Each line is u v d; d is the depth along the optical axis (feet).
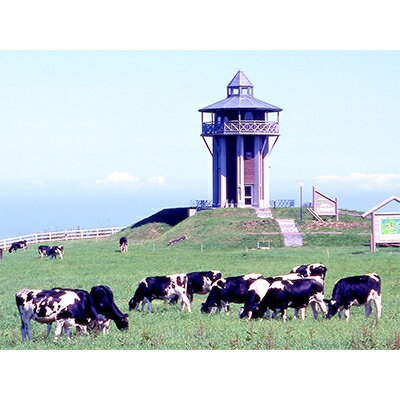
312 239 327.47
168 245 349.61
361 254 269.64
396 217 276.62
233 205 406.00
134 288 192.44
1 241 395.14
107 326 124.47
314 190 357.61
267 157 412.57
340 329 122.52
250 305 137.28
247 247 325.01
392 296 168.45
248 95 412.98
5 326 136.36
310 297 135.03
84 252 334.44
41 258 315.78
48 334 121.80
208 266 243.40
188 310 152.66
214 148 418.31
